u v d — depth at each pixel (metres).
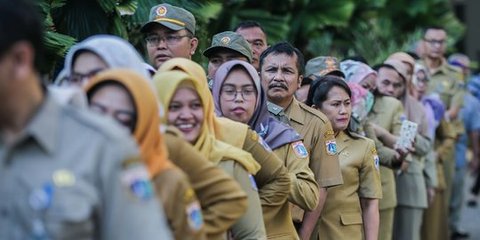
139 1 13.02
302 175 9.72
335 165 10.73
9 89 4.97
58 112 5.09
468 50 39.00
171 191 6.27
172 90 7.33
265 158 8.59
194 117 7.48
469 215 25.06
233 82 9.44
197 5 13.97
